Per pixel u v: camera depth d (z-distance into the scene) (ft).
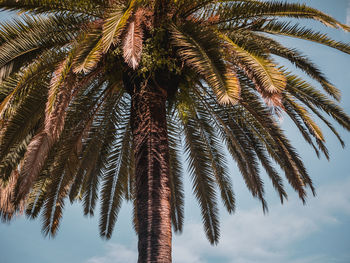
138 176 25.64
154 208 24.47
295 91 30.42
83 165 36.63
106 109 36.22
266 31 28.99
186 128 37.29
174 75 29.17
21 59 26.40
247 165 35.91
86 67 21.54
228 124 35.47
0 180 30.35
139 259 23.52
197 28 25.39
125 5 24.67
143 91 27.35
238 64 24.97
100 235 38.96
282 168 34.68
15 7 25.99
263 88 22.57
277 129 31.83
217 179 38.70
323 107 29.89
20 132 27.76
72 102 32.12
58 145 33.71
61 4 26.91
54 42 27.32
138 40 21.76
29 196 34.73
